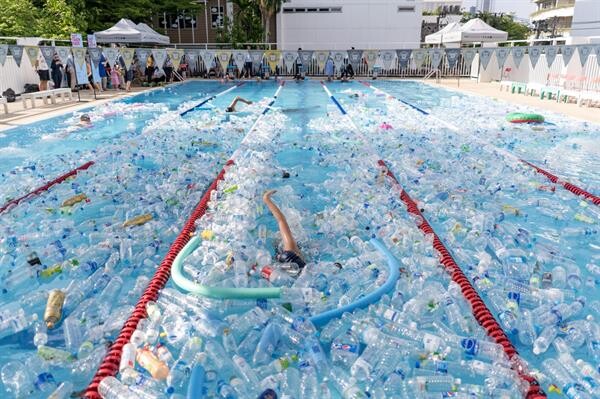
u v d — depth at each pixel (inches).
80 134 402.3
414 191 250.2
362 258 174.1
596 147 349.7
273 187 259.6
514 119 440.5
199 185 256.8
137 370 115.4
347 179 270.1
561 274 164.9
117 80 765.9
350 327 134.0
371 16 1149.1
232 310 144.9
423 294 147.4
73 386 113.3
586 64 603.2
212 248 178.7
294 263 159.9
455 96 685.9
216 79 991.0
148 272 169.9
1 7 777.6
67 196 243.0
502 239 195.0
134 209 220.2
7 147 350.6
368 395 108.5
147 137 384.5
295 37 1168.8
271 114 504.7
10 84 610.2
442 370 116.1
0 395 109.8
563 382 113.5
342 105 578.6
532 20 2219.5
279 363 116.3
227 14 1146.0
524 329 132.6
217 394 107.3
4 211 217.6
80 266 166.7
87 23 893.8
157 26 1143.0
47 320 135.6
